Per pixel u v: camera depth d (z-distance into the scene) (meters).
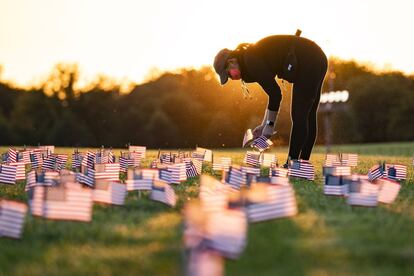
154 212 9.15
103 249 6.86
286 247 6.67
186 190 11.44
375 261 6.16
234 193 8.46
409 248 6.54
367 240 6.96
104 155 16.75
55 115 92.25
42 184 11.40
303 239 7.07
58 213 8.40
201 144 83.19
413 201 10.19
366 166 18.97
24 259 6.57
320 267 5.98
